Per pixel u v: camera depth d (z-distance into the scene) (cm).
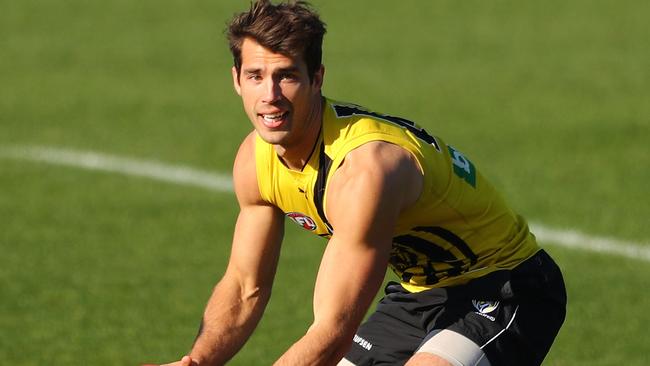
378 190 1308
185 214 2958
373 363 1550
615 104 4006
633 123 3769
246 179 1459
